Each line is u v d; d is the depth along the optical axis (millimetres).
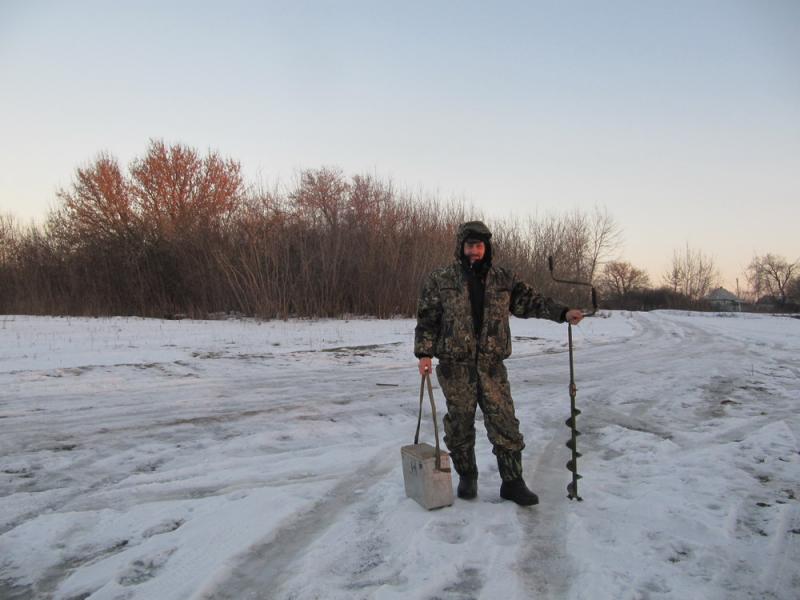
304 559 3062
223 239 22750
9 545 3301
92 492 4172
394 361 11023
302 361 10742
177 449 5250
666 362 11195
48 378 8281
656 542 3205
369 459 4914
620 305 65312
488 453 5027
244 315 21484
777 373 9523
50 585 2887
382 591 2672
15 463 4793
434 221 25766
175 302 22609
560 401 7445
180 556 3113
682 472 4449
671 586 2725
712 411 6801
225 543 3242
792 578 2834
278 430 5910
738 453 4922
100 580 2887
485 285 3678
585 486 4152
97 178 27047
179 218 25281
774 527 3408
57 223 26156
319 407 6984
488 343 3676
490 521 3469
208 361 10266
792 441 5250
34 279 23656
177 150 29297
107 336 13344
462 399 3713
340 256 22875
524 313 3816
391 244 23828
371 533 3361
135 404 6965
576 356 12234
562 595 2689
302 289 21984
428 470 3637
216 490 4188
